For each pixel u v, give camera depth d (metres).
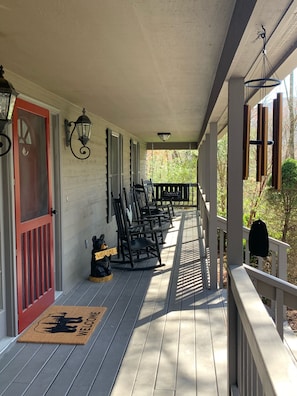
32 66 2.97
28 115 3.55
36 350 3.05
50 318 3.68
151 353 3.00
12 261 3.20
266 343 1.34
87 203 5.38
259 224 2.15
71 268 4.66
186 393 2.47
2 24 2.08
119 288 4.65
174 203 14.07
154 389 2.51
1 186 3.14
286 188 8.13
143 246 5.68
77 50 2.55
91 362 2.87
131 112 5.52
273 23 1.55
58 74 3.23
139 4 1.83
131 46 2.48
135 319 3.68
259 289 2.34
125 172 8.43
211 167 4.68
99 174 6.07
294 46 1.86
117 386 2.55
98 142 6.00
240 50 1.88
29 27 2.13
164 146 12.19
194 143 12.08
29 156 3.59
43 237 3.88
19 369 2.77
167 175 19.45
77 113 4.95
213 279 4.58
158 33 2.23
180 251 6.73
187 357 2.94
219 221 4.68
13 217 3.19
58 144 4.24
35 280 3.68
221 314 3.80
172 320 3.65
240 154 2.43
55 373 2.72
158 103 4.75
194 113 5.62
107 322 3.60
